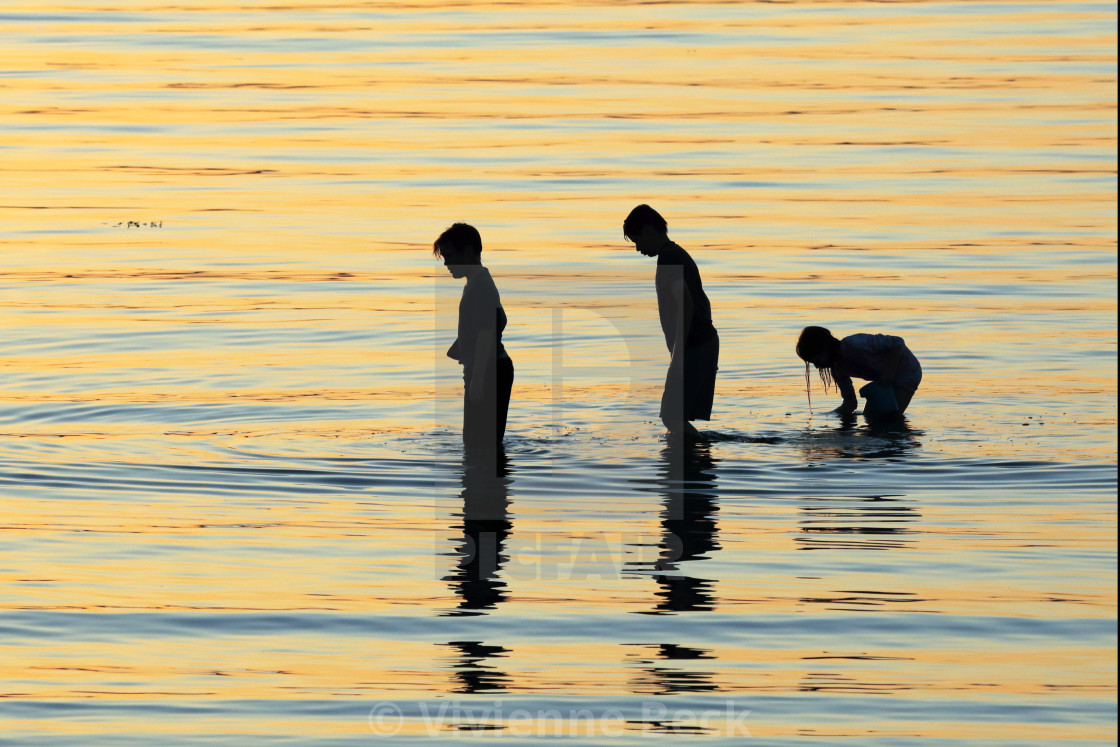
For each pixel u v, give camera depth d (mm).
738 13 110500
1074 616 24453
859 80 89938
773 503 31219
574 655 23141
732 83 89500
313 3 115375
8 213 68250
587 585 26297
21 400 41188
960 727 20609
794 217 65375
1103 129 79750
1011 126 80625
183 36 103375
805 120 82000
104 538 29016
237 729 20688
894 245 61188
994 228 63562
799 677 22234
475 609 25156
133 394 41906
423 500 31609
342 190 70812
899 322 50469
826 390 40250
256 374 44281
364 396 41656
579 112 83688
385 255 60781
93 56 97438
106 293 55500
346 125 82250
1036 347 47156
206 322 51125
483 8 112812
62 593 25906
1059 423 38281
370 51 97812
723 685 21984
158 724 20844
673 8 112875
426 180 72000
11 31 104812
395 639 23859
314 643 23734
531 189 69688
